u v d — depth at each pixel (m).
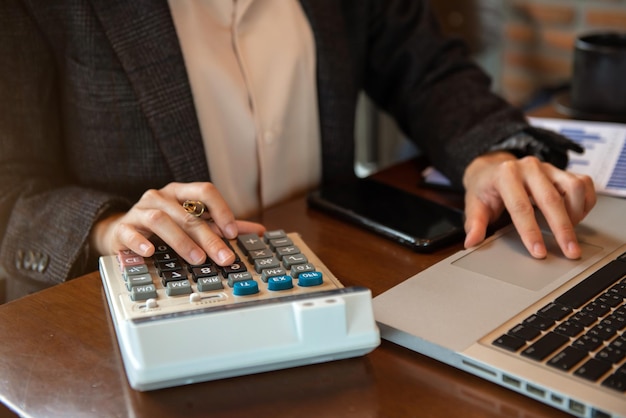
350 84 0.99
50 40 0.85
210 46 0.90
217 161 0.92
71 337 0.59
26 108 0.87
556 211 0.71
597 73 1.09
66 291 0.66
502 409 0.50
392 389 0.52
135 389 0.52
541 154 0.88
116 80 0.85
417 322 0.57
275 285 0.59
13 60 0.85
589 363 0.51
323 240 0.75
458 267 0.66
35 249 0.80
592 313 0.57
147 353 0.50
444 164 0.90
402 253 0.72
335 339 0.53
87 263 0.79
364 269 0.69
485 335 0.55
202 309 0.53
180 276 0.61
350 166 1.02
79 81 0.86
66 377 0.54
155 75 0.84
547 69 1.88
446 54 1.03
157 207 0.68
